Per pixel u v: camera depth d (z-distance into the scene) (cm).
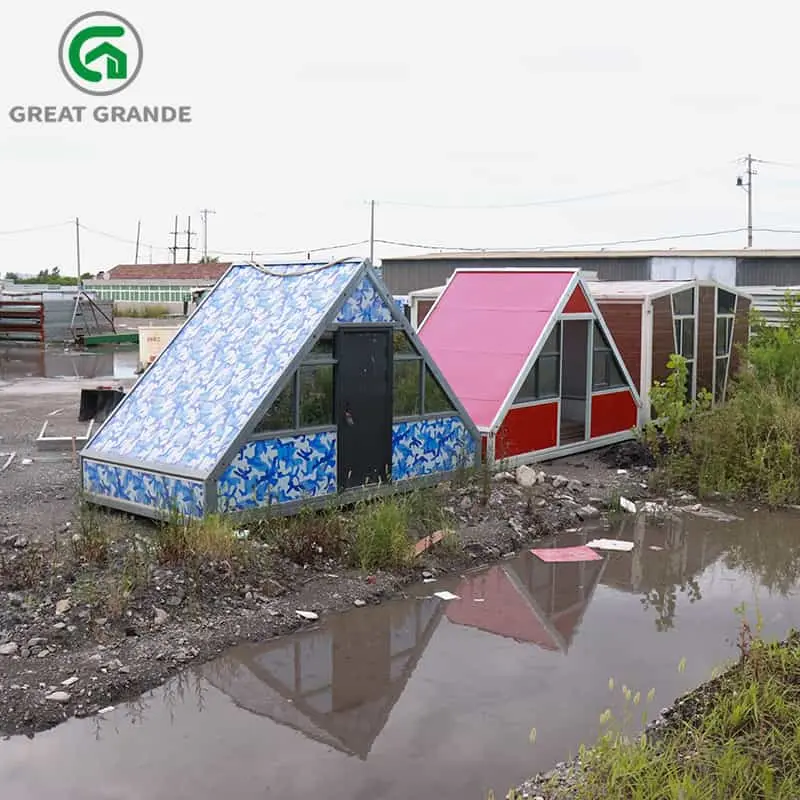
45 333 3803
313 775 556
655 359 1652
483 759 575
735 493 1252
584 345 1502
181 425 1009
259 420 962
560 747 589
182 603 772
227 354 1066
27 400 2073
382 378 1092
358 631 775
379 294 1088
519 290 1461
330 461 1038
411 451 1141
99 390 1733
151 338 2619
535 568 957
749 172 6072
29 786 539
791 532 1102
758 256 3516
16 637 694
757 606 773
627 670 707
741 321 1956
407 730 612
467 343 1412
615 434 1555
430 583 898
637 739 570
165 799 529
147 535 941
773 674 641
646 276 3738
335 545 912
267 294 1116
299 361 991
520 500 1148
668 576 941
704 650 749
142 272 7925
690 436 1371
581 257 3900
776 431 1329
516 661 724
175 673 683
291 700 651
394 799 531
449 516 1052
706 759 532
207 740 595
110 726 609
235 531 878
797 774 518
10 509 1062
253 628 756
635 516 1161
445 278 4256
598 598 872
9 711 610
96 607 743
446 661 722
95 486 1047
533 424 1371
